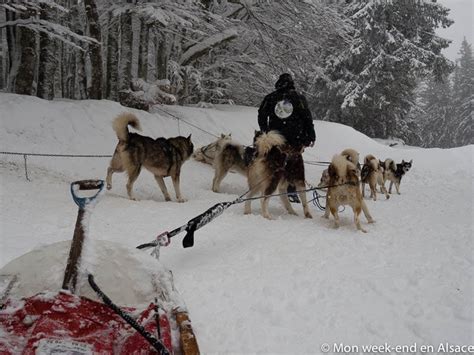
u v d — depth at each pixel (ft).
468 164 56.90
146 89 54.49
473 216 27.94
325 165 57.16
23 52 46.37
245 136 57.47
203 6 62.54
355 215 23.32
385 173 40.75
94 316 7.64
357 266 16.76
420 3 108.68
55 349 6.46
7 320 7.29
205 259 17.34
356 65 114.73
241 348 10.87
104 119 46.09
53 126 41.96
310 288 14.51
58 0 66.08
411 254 18.48
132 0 55.01
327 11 76.43
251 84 84.89
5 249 16.37
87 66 69.56
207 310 12.82
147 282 9.16
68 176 35.22
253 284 14.74
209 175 43.83
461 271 16.16
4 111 41.04
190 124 54.85
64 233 19.39
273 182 26.12
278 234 21.70
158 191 34.94
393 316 12.64
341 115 118.52
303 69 83.35
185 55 69.46
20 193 26.71
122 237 19.29
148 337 6.92
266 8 73.56
